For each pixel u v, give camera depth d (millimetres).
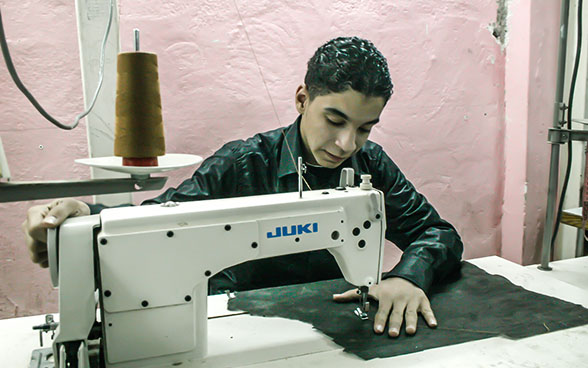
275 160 1361
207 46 1341
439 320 940
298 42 1405
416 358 797
